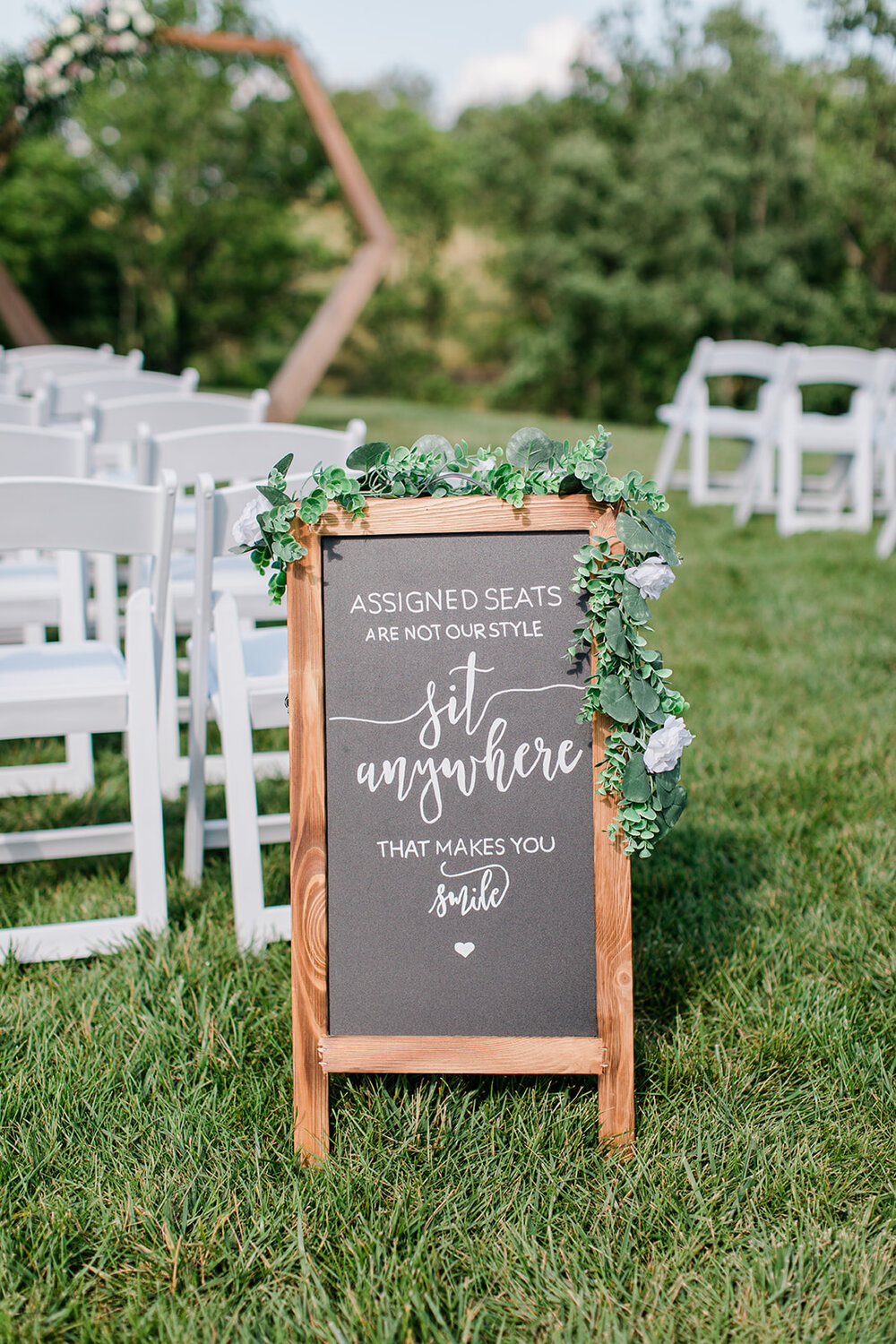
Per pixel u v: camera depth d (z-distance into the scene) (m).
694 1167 1.73
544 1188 1.68
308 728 1.74
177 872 2.68
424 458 1.74
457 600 1.74
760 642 4.56
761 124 20.06
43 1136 1.76
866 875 2.58
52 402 4.41
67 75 9.11
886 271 20.66
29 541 2.08
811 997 2.13
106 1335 1.44
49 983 2.18
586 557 1.69
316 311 21.92
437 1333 1.44
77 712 2.24
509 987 1.77
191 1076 1.90
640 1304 1.49
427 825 1.76
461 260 29.03
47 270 19.28
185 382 4.61
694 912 2.43
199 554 2.28
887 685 4.00
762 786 3.10
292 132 18.62
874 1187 1.69
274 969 2.25
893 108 19.52
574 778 1.76
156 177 19.22
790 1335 1.45
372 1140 1.78
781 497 6.92
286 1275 1.53
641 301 21.28
